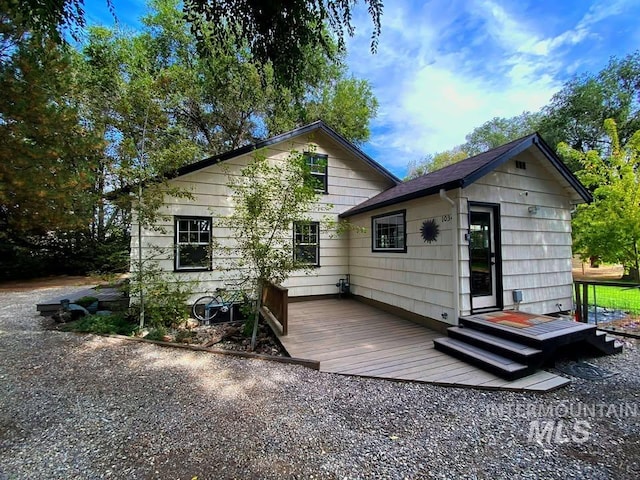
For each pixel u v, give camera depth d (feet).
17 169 24.70
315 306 24.44
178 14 42.52
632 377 11.64
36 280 42.34
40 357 13.65
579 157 26.86
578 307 18.01
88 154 26.53
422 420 8.61
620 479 6.28
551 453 7.16
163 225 21.33
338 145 28.30
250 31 9.48
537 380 11.00
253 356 13.67
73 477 6.32
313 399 9.85
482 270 16.85
